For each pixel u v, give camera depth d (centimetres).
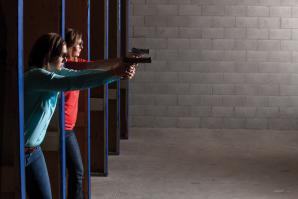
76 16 475
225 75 973
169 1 970
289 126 973
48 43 305
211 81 974
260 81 970
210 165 669
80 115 479
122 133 862
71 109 399
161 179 591
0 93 253
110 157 715
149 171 631
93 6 584
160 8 970
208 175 613
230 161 695
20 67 253
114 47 699
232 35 966
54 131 366
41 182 303
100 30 584
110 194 524
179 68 976
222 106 977
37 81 285
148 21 973
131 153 744
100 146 601
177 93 980
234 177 605
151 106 983
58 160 367
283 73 967
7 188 256
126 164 670
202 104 978
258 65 968
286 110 972
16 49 252
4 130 255
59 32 358
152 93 980
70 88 279
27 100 291
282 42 964
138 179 590
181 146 802
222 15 966
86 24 475
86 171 481
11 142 255
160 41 973
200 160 700
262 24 963
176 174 616
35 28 359
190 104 980
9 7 250
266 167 661
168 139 864
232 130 965
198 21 969
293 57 966
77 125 479
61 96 364
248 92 973
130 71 271
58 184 368
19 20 251
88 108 479
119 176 604
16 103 253
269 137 896
